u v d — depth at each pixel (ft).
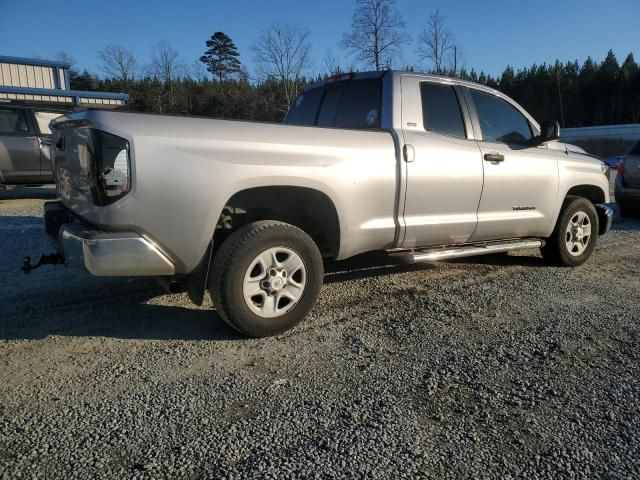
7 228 25.02
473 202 15.71
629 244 24.56
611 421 8.95
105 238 10.40
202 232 11.05
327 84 16.78
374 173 13.33
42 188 45.19
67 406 9.17
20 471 7.40
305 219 13.87
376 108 14.80
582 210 19.42
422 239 14.78
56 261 13.04
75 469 7.47
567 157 18.86
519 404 9.43
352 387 9.97
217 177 11.02
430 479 7.38
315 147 12.35
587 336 12.64
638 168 31.91
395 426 8.66
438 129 15.19
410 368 10.80
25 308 14.07
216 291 11.61
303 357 11.28
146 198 10.45
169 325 13.05
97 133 10.30
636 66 290.15
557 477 7.48
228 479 7.30
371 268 18.72
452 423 8.79
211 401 9.39
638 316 14.12
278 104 118.83
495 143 16.57
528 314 14.15
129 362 10.95
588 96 297.33
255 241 11.66
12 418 8.76
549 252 19.40
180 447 8.02
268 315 12.16
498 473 7.53
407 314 14.03
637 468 7.72
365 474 7.45
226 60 197.77
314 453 7.91
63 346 11.72
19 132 36.32
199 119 11.16
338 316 13.84
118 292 15.53
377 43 110.42
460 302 15.07
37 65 62.23
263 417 8.90
